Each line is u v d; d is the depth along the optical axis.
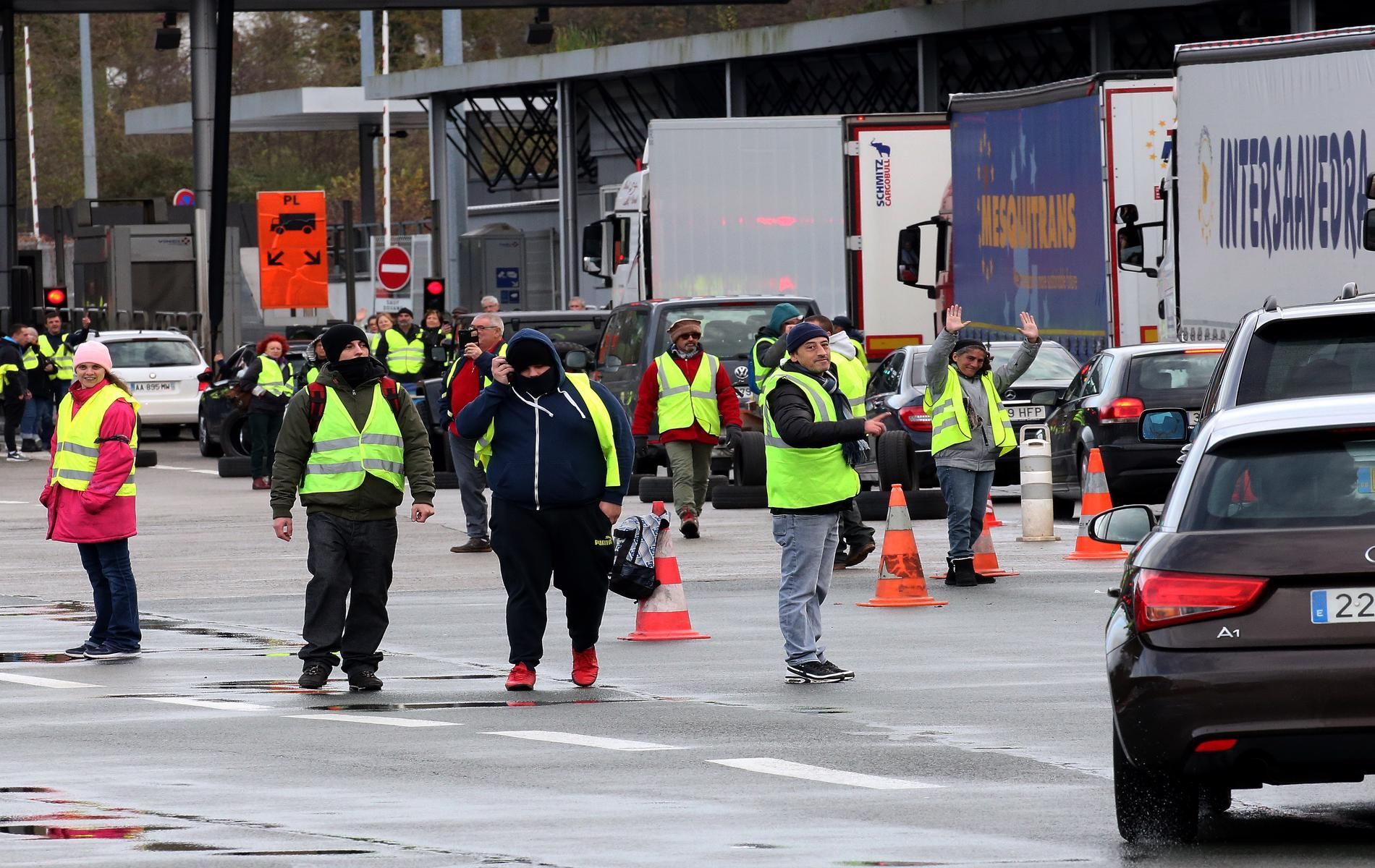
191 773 28.88
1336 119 61.03
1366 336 27.69
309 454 37.88
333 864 22.59
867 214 95.44
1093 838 23.95
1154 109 76.56
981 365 50.75
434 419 90.38
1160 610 22.31
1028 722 32.41
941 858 22.83
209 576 57.59
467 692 36.94
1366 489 22.38
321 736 32.19
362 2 143.50
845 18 142.25
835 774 28.33
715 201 96.38
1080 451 66.38
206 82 141.88
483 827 24.75
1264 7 127.38
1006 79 147.00
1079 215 78.31
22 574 59.28
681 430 62.78
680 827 24.75
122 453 42.19
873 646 41.34
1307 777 22.02
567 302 165.12
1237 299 66.62
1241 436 22.92
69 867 22.55
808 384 36.66
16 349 108.69
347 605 41.91
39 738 32.16
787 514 36.88
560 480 36.50
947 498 50.81
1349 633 21.80
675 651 41.56
